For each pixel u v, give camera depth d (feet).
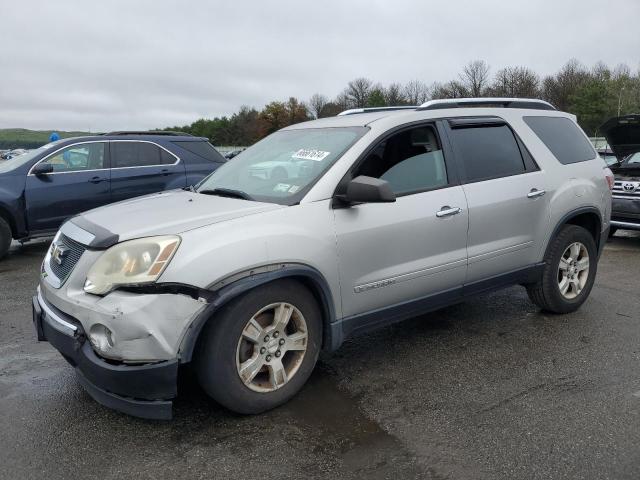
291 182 12.00
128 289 9.50
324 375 12.66
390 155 12.67
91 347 9.77
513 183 14.55
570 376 12.55
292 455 9.52
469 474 8.96
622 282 20.88
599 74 213.66
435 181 13.24
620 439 9.92
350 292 11.64
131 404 9.63
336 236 11.25
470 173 13.91
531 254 15.25
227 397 10.22
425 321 16.33
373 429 10.34
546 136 16.20
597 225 17.17
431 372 12.83
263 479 8.89
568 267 16.46
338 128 13.33
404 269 12.44
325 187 11.49
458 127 14.07
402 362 13.39
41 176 26.55
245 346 10.44
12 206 25.76
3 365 13.38
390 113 13.57
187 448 9.76
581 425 10.42
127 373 9.34
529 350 14.07
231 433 10.21
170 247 9.59
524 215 14.76
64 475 9.04
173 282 9.40
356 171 11.95
